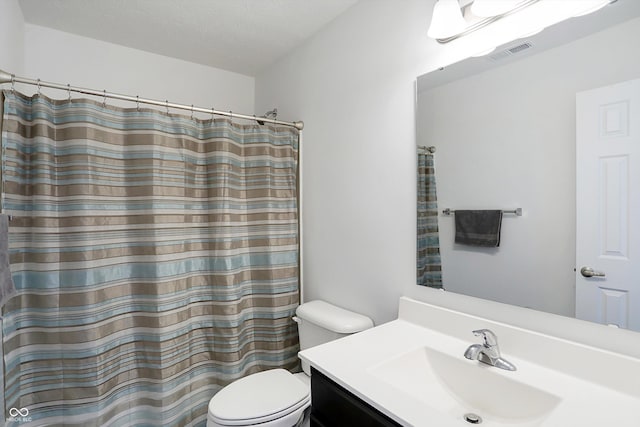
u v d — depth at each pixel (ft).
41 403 4.58
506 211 3.77
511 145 3.71
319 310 5.70
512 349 3.61
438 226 4.44
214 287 5.83
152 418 5.24
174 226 5.42
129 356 5.21
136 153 5.16
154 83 7.41
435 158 4.43
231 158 5.94
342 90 5.83
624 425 2.51
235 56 7.54
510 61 3.70
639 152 2.86
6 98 4.27
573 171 3.26
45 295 4.52
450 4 3.66
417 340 4.07
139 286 5.25
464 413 3.38
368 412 2.94
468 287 4.14
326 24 6.19
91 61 6.74
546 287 3.48
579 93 3.21
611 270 3.04
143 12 5.83
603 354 3.03
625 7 2.94
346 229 5.80
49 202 4.55
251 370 6.28
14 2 5.27
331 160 6.09
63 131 4.67
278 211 6.40
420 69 4.58
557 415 2.63
